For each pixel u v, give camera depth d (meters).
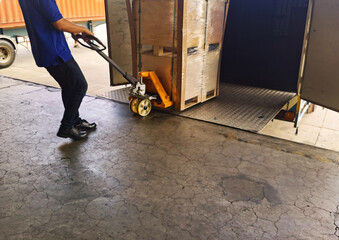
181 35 3.45
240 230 1.96
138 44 3.91
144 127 3.51
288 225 2.01
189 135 3.31
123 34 4.75
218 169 2.67
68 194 2.30
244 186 2.43
